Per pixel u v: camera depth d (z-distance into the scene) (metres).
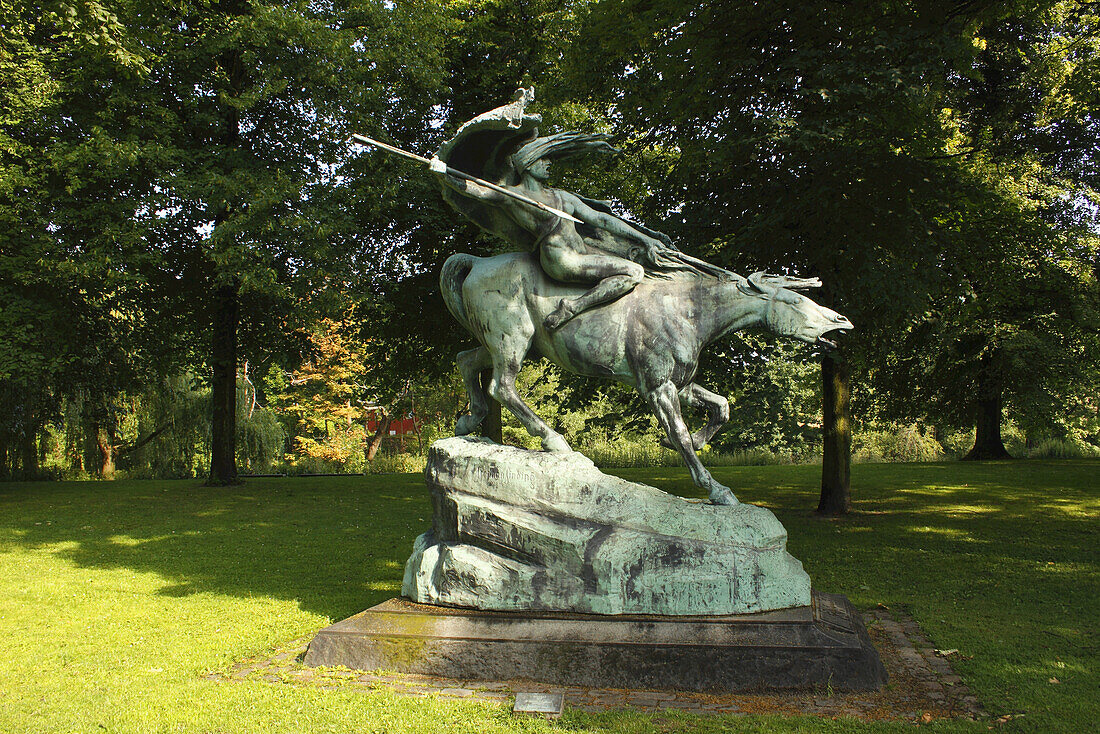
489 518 5.45
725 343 11.82
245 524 12.65
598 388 14.52
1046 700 4.54
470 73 16.66
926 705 4.50
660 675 4.77
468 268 6.30
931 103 10.75
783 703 4.54
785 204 10.20
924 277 10.48
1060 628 6.16
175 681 5.03
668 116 11.94
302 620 6.68
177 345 18.92
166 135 14.13
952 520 12.02
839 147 9.81
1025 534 10.71
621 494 5.41
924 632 6.13
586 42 12.94
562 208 5.82
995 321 17.47
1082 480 16.30
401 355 18.67
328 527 12.33
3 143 12.82
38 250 13.17
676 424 5.65
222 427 18.09
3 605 7.34
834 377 13.09
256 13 14.12
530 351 6.27
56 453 24.30
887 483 16.83
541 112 15.08
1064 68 13.66
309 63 14.38
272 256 13.90
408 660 5.11
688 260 5.90
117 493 16.78
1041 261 15.01
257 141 16.17
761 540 5.27
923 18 10.39
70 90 13.75
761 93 10.69
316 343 28.06
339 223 14.10
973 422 22.41
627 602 5.11
